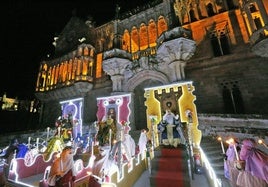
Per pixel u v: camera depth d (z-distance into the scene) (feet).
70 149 18.66
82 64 78.79
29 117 122.01
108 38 81.82
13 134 85.51
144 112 65.67
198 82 57.21
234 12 57.52
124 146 24.67
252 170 13.93
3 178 26.13
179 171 24.34
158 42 59.98
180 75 54.85
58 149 34.55
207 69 57.00
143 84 68.95
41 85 93.35
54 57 96.48
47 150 34.17
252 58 50.93
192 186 22.12
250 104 48.06
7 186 25.76
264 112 45.70
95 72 80.74
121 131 29.60
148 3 73.00
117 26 72.74
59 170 17.35
